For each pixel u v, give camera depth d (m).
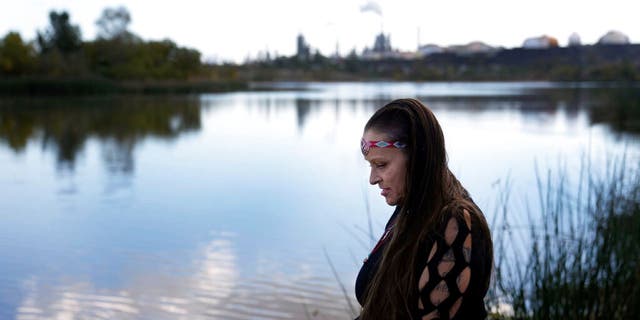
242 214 7.57
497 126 18.66
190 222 7.21
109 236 6.62
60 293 5.00
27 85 43.91
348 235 6.52
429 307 1.31
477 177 9.90
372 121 1.42
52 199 8.68
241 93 55.44
